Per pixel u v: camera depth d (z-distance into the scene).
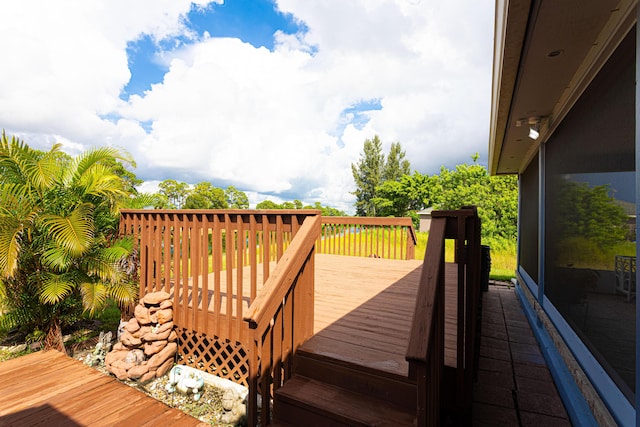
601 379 1.88
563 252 2.80
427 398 1.17
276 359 1.94
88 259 3.91
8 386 2.50
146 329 3.33
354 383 1.86
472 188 18.42
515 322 4.38
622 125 1.64
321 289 3.79
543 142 3.68
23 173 3.96
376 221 6.26
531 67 2.25
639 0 1.36
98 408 2.23
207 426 2.07
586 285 2.19
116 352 3.46
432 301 1.29
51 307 4.00
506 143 4.38
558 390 2.53
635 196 1.46
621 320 1.64
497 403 2.36
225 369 3.28
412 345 1.13
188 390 2.96
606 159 1.86
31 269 3.95
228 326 2.88
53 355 3.06
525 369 2.93
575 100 2.45
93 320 5.22
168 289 3.49
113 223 4.36
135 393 2.42
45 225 3.65
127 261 4.04
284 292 1.95
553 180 3.23
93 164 4.32
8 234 3.47
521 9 1.67
